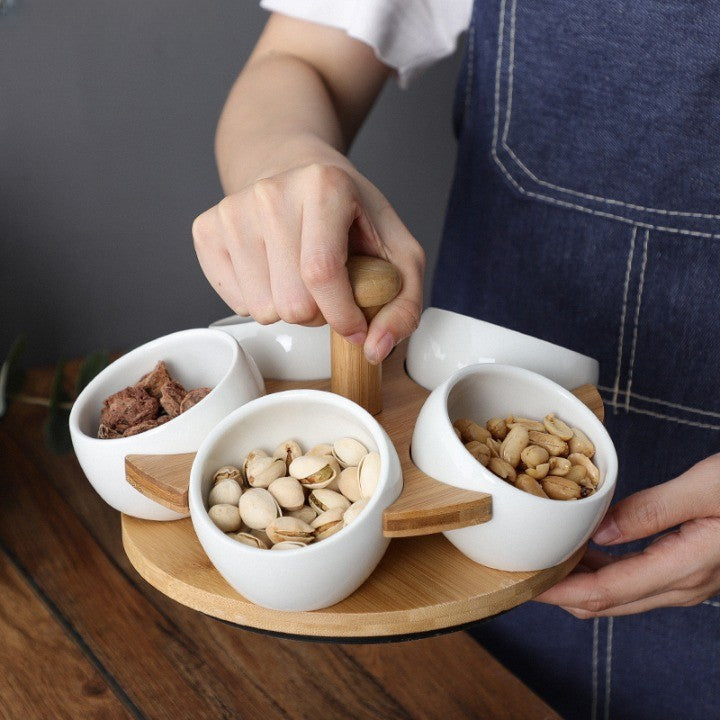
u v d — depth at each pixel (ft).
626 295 3.11
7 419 3.59
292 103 3.05
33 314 4.25
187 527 2.28
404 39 3.39
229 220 2.30
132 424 2.29
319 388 2.50
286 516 2.11
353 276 2.22
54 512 3.13
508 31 3.09
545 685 3.51
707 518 2.48
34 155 4.00
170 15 4.05
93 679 2.56
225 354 2.44
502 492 2.04
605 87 2.98
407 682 2.58
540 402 2.33
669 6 2.82
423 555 2.20
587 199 3.10
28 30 3.78
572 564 2.23
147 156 4.25
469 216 3.37
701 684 3.32
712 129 2.86
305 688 2.55
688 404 3.10
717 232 2.93
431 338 2.49
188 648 2.65
